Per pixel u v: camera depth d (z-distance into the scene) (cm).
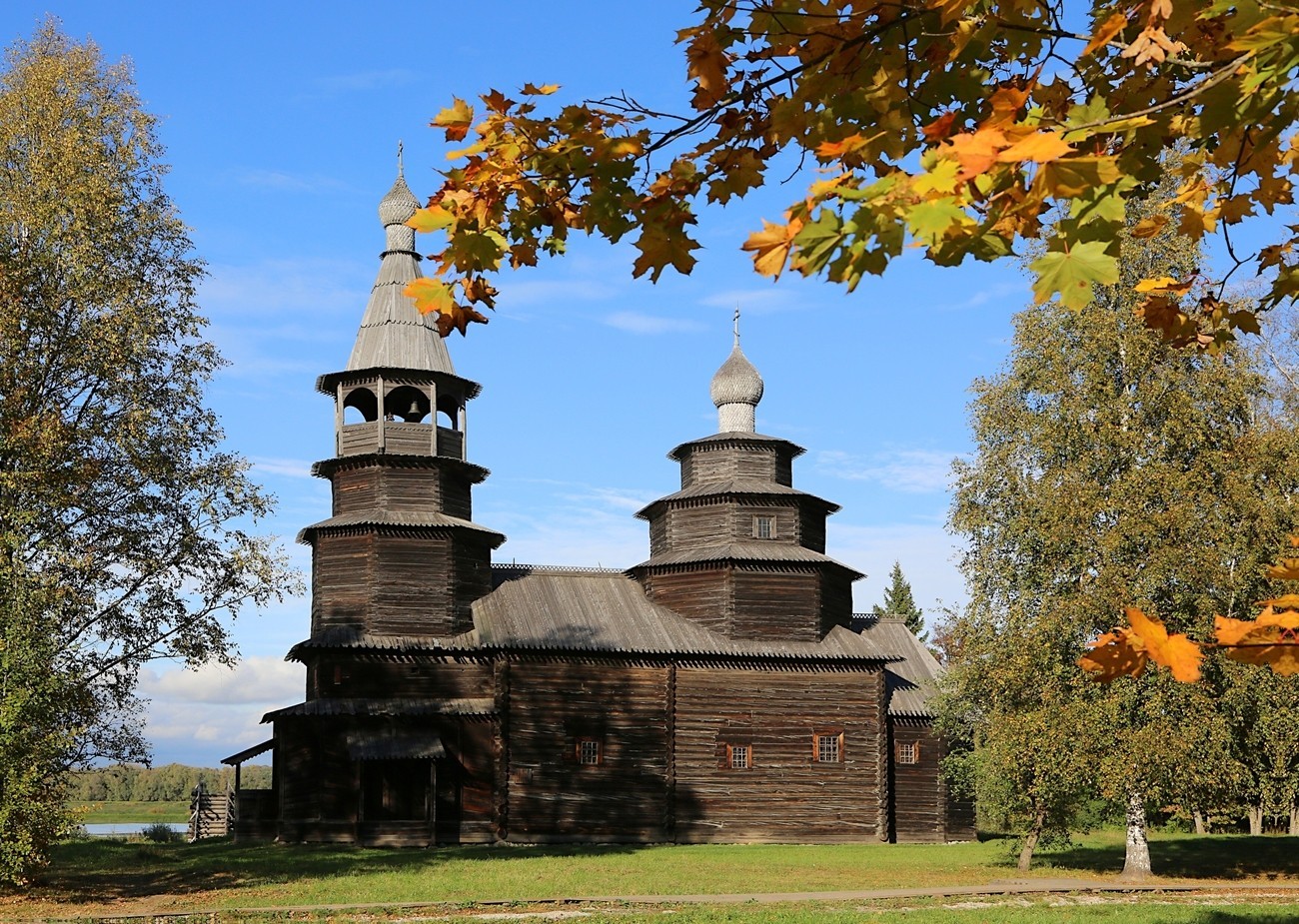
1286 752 3528
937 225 440
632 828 4866
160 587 3588
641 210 693
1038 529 3669
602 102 662
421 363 5131
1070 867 3988
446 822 4706
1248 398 3775
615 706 4953
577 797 4844
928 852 4594
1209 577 3444
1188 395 3659
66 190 3519
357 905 2911
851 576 5528
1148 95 594
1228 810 3853
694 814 4922
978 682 3816
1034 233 555
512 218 696
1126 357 3728
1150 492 3566
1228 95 516
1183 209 688
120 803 12188
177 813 10575
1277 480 3588
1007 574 3791
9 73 3719
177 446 3659
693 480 5575
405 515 5006
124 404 3584
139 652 3528
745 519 5391
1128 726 3478
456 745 4819
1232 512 3553
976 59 620
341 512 5100
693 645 5066
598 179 676
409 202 5372
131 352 3522
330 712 4647
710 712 5031
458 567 5031
